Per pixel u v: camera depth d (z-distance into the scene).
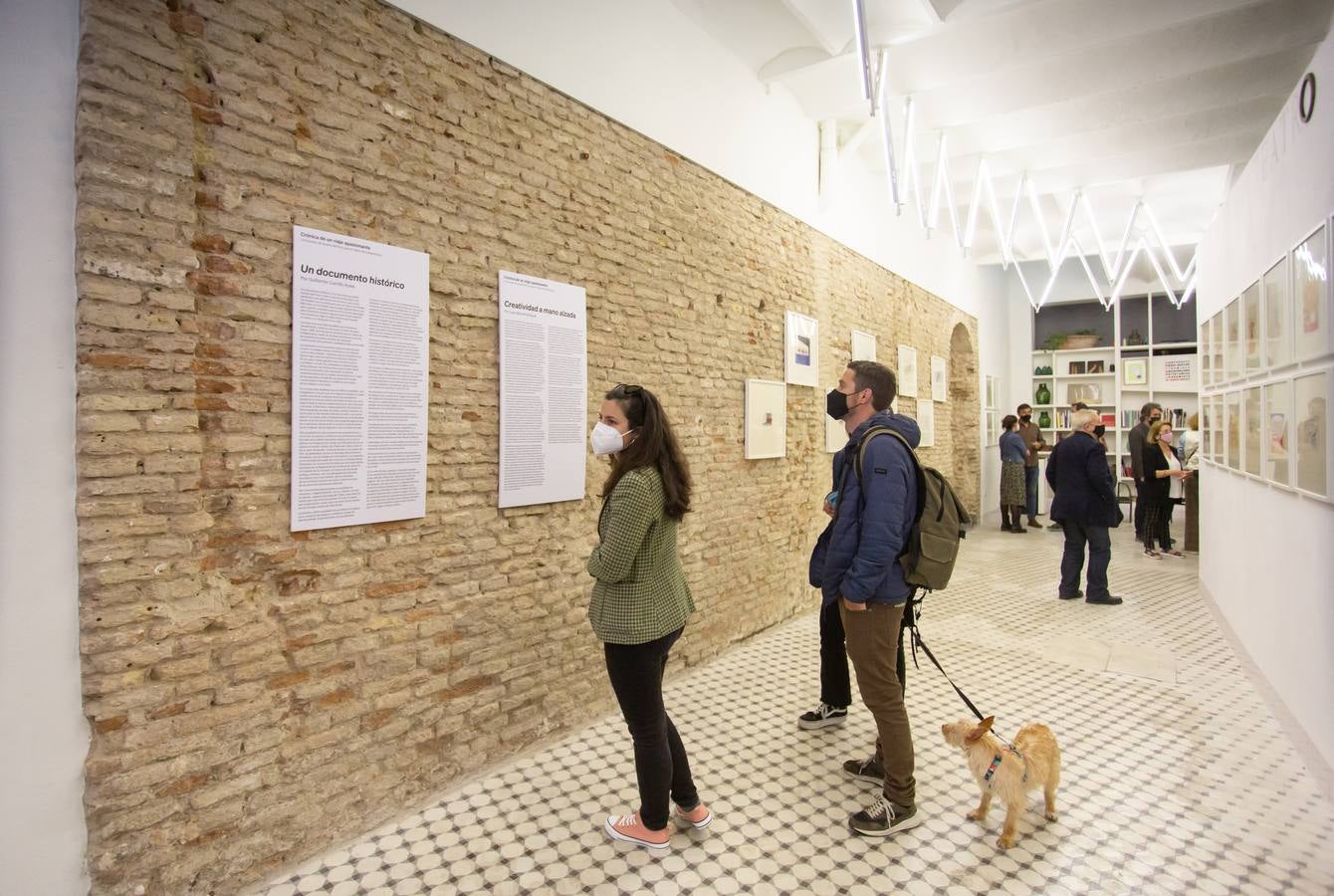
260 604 2.49
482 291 3.25
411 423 2.94
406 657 2.95
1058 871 2.50
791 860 2.58
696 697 4.21
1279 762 3.33
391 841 2.72
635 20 4.18
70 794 2.09
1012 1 4.53
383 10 2.86
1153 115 6.17
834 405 3.05
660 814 2.61
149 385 2.21
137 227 2.18
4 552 1.98
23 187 2.02
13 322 2.00
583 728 3.75
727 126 5.07
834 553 2.83
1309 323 3.37
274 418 2.52
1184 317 12.89
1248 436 4.63
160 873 2.24
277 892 2.42
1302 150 3.51
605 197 3.95
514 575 3.41
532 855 2.63
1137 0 4.57
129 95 2.16
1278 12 4.75
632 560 2.43
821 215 6.51
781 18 4.92
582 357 3.75
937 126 6.27
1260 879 2.45
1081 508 6.30
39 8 2.05
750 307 5.33
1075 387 13.59
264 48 2.49
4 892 1.98
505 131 3.36
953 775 3.23
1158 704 4.03
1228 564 5.39
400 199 2.91
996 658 4.85
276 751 2.53
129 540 2.18
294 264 2.56
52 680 2.06
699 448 4.75
